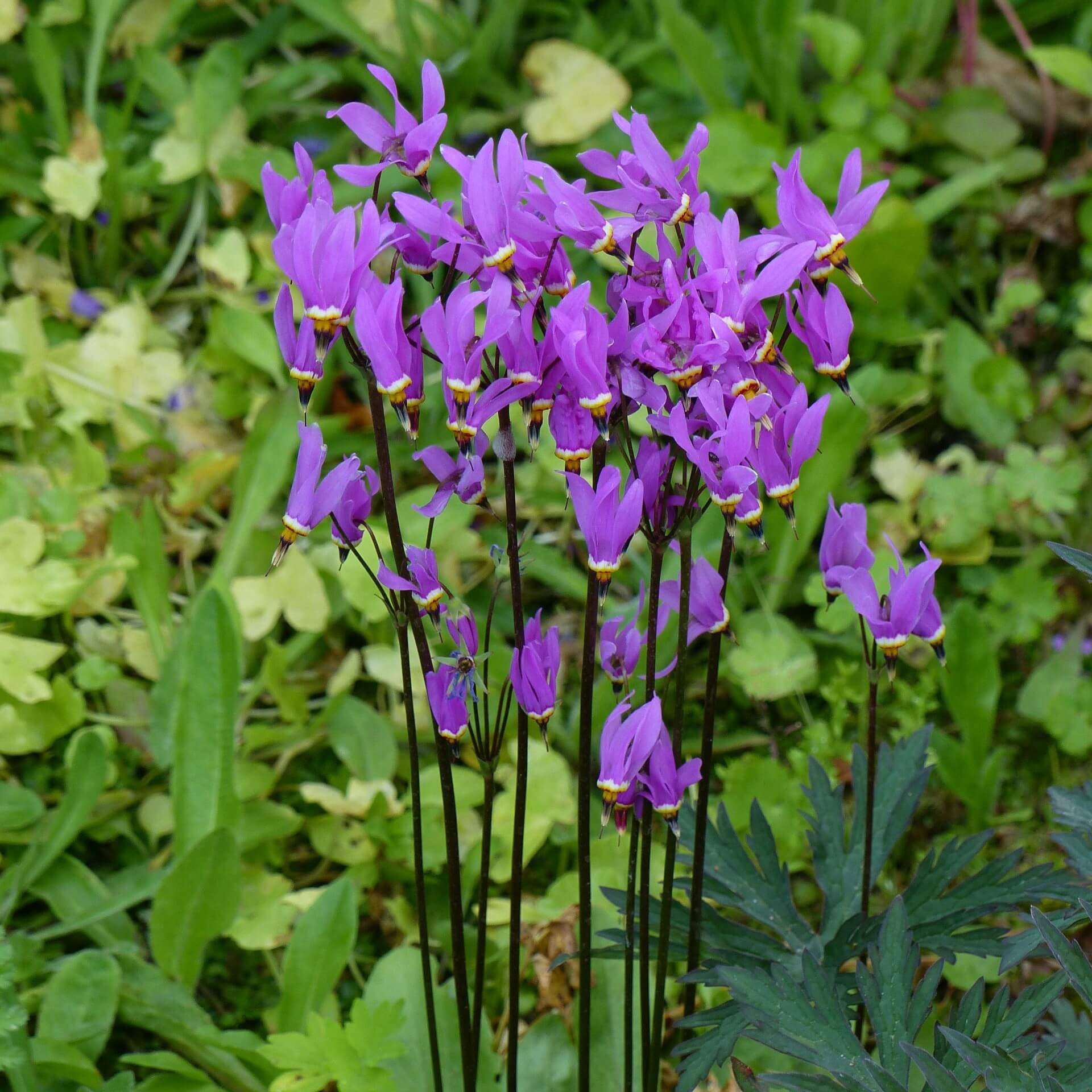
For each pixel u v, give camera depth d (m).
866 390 0.96
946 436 1.04
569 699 0.87
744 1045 0.73
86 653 0.88
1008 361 1.00
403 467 1.01
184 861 0.74
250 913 0.79
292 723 0.87
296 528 0.59
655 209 0.60
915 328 1.03
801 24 1.05
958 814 0.84
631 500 0.59
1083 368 1.01
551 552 0.95
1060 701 0.86
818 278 0.61
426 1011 0.71
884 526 0.97
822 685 0.91
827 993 0.63
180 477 0.96
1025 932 0.64
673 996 0.74
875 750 0.65
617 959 0.72
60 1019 0.72
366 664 0.86
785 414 0.60
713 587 0.63
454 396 0.58
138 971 0.75
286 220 0.59
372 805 0.80
